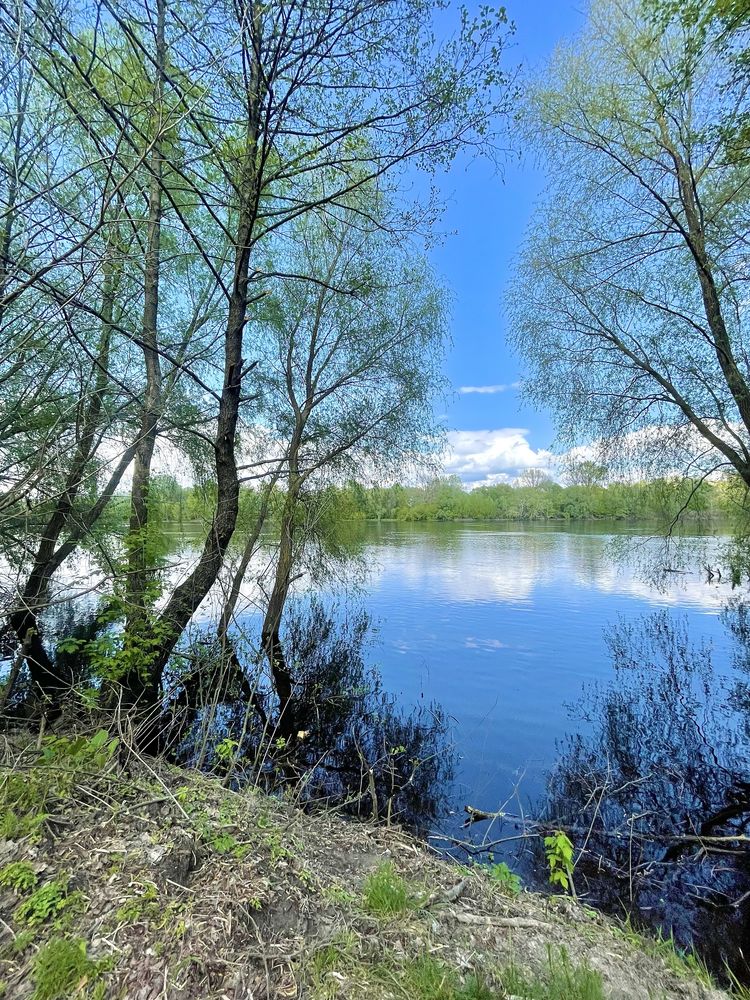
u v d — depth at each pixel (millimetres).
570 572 20141
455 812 4676
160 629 4918
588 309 8320
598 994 1761
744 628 11477
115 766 2824
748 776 5359
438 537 36531
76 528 6152
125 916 1749
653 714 6930
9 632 5520
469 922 2203
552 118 7770
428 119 4887
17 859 1977
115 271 3486
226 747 3873
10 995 1467
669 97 6625
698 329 7488
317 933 1879
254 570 10039
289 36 4277
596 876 3766
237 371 5957
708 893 3572
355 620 12445
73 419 4016
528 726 6594
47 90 3258
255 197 5172
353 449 10516
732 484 9539
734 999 2273
